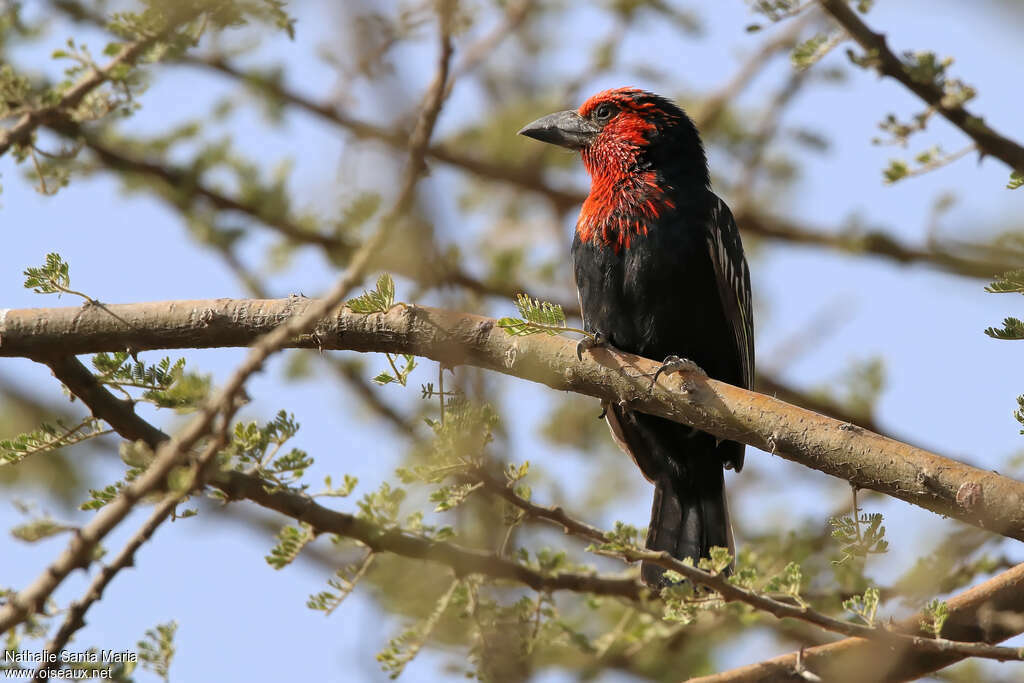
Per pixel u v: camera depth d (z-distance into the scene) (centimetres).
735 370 1248
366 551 1030
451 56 667
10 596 726
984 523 779
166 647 836
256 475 888
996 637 919
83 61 945
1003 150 881
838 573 1116
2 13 1128
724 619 1187
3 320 909
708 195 1252
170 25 916
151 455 779
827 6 892
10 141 926
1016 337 761
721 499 1241
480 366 923
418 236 688
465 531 963
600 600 1166
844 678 920
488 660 930
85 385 905
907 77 886
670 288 1199
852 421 1401
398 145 664
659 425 1223
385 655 941
